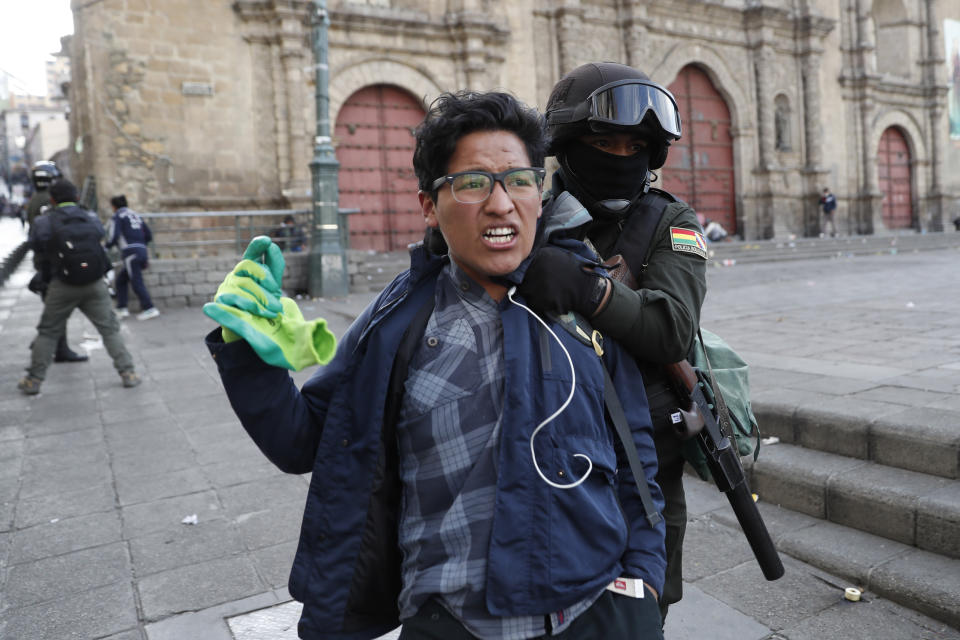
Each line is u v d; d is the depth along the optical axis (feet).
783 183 75.15
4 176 223.51
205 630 8.29
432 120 4.26
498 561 3.85
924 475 9.89
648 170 5.68
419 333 4.42
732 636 7.83
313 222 38.01
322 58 36.68
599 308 4.41
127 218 32.19
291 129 51.44
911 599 8.16
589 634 4.06
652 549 4.32
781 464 10.83
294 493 12.31
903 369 14.26
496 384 4.18
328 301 36.22
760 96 73.31
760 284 37.19
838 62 79.87
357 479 4.38
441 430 4.19
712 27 70.64
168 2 48.11
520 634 3.89
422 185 4.44
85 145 48.78
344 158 55.62
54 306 19.15
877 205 81.82
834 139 79.97
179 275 36.14
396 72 56.03
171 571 9.68
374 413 4.34
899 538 9.25
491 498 4.03
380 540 4.37
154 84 48.08
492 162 4.12
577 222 4.71
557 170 5.77
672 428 5.34
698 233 5.30
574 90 5.42
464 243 4.17
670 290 4.93
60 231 18.86
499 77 59.21
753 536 5.74
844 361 15.57
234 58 50.29
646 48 66.03
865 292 30.25
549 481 3.96
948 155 90.89
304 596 4.42
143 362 23.31
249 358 4.14
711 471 5.74
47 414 17.48
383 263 46.19
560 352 4.21
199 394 19.11
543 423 4.01
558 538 3.92
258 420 4.33
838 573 8.91
